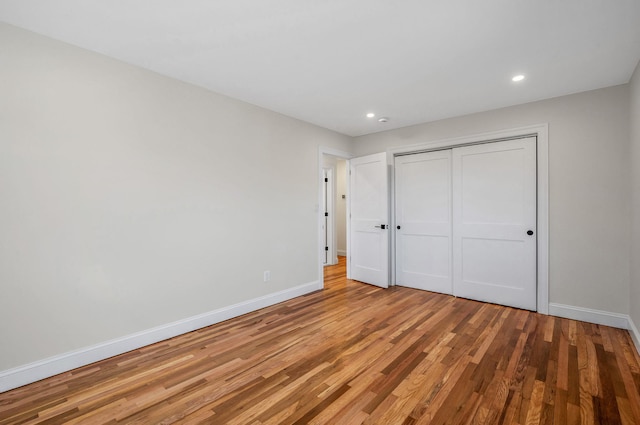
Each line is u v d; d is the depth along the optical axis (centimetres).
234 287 318
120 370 212
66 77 212
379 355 231
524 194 334
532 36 205
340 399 178
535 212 328
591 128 294
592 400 175
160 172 261
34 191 200
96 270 226
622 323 279
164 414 166
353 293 403
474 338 260
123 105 239
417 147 412
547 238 316
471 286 371
